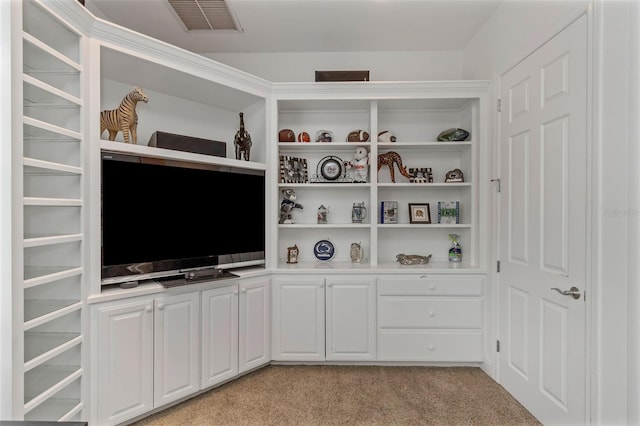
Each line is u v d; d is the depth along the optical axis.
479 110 2.73
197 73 2.33
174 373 2.12
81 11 1.71
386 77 3.20
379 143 2.86
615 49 1.44
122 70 2.23
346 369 2.67
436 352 2.68
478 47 2.83
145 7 2.48
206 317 2.29
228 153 3.00
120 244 1.98
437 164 3.21
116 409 1.88
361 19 2.66
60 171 1.67
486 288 2.65
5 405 1.33
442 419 2.02
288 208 3.01
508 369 2.31
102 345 1.85
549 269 1.89
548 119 1.90
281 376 2.55
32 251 1.79
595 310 1.54
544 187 1.94
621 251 1.42
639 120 1.33
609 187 1.47
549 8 1.90
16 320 1.35
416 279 2.69
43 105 1.72
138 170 2.08
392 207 3.05
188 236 2.32
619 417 1.42
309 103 2.93
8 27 1.34
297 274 2.71
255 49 3.13
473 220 2.81
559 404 1.79
